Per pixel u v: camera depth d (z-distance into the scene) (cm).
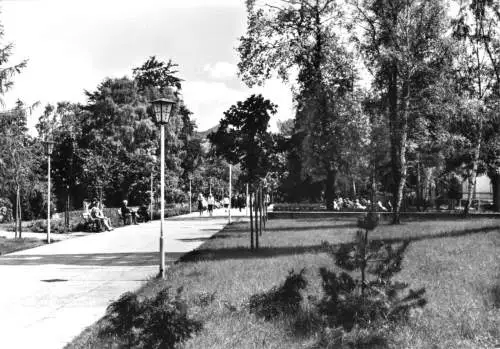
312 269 1209
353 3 3262
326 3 4056
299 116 4375
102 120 5850
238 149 1770
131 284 1265
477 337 682
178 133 6347
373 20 3212
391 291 704
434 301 873
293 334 707
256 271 1227
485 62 3584
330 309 690
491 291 951
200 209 5647
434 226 2703
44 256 1938
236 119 1778
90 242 2491
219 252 1753
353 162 4584
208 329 723
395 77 3189
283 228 2873
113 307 607
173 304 609
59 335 784
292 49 4000
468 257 1410
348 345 646
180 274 1282
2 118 2702
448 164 5231
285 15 4034
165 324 585
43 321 883
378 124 4362
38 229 3250
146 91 6306
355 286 700
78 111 4894
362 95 4194
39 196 4231
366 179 6097
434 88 3162
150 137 5972
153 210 5162
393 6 3078
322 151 4275
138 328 596
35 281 1334
